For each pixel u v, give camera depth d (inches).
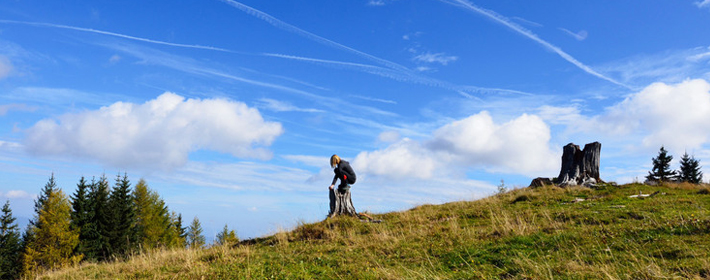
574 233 370.3
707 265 237.0
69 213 1537.9
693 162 1808.6
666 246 295.4
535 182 896.3
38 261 1401.3
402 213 640.4
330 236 497.0
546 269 274.4
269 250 465.1
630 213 466.3
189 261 408.5
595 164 847.1
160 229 2036.2
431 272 309.3
